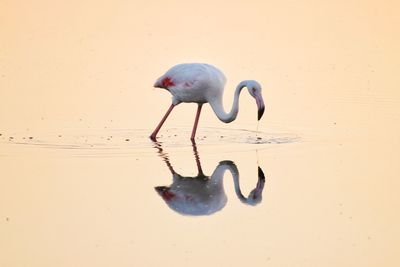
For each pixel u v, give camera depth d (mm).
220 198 10836
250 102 16656
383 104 16109
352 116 15305
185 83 13930
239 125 15016
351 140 13734
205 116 15820
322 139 13828
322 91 17234
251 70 18766
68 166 12195
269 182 11469
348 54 20188
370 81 17922
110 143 13648
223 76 14164
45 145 13477
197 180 11500
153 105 16594
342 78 18203
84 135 14188
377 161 12461
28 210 10422
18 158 12641
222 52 20359
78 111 15969
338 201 10734
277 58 19812
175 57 20062
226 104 16500
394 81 17891
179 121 15453
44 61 20016
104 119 15406
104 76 18750
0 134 14211
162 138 14086
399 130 14328
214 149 13289
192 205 10594
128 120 15391
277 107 16125
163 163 12383
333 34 22031
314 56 20016
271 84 17750
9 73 18969
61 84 18094
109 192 11055
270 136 14133
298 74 18531
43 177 11664
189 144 13633
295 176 11742
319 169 12055
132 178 11609
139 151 13156
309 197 10883
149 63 19703
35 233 9672
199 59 19844
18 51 20938
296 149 13211
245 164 12320
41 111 15922
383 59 19672
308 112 15711
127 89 17766
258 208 10484
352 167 12148
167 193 11016
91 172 11883
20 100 16734
